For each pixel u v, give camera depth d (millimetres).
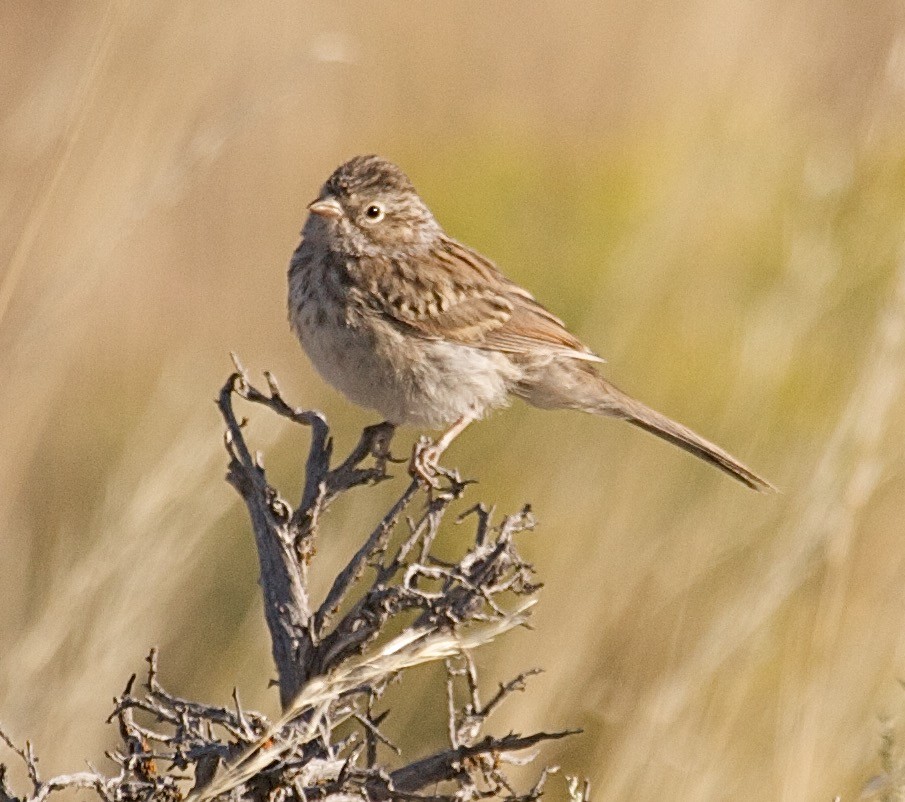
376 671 6363
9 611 12820
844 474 11375
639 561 12492
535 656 11820
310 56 15219
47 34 20266
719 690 11391
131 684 6941
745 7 19922
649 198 18844
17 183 14211
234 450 8008
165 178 13430
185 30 15602
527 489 14266
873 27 18562
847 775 10523
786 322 13891
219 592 13719
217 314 20484
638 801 10672
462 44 23016
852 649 11352
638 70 22281
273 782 6762
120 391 17828
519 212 19141
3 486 13141
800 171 16672
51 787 6598
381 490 14172
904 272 11656
